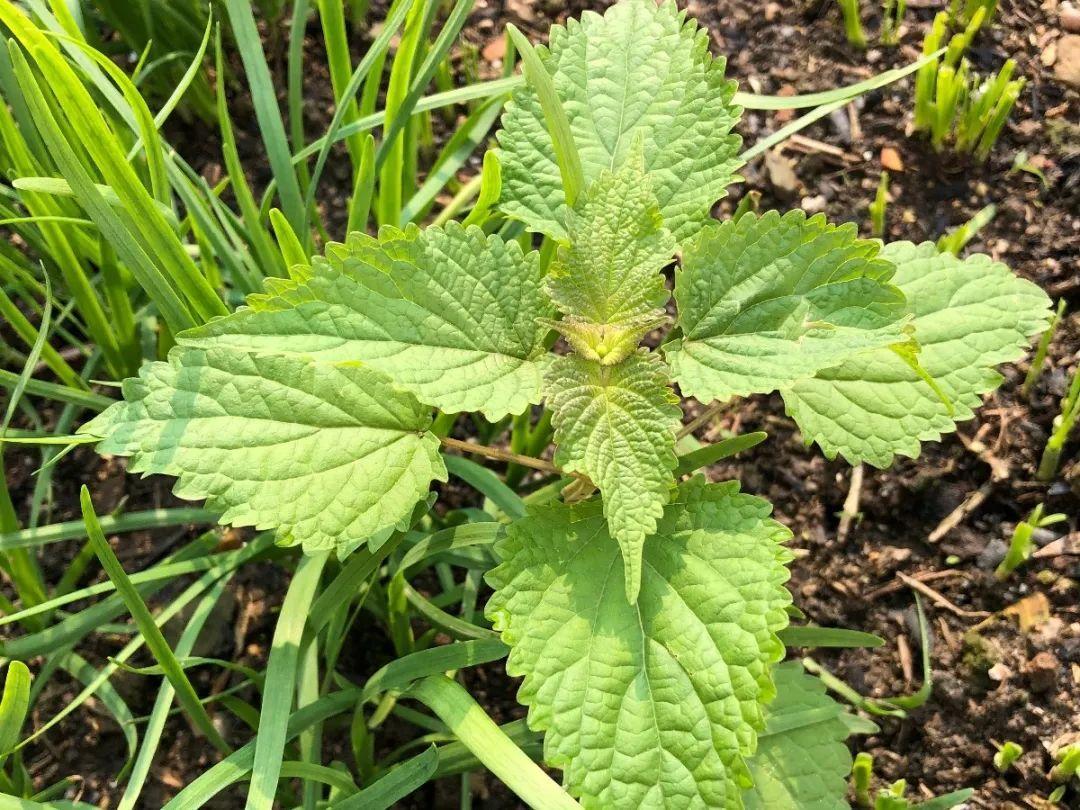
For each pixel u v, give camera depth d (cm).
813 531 42
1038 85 47
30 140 37
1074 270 43
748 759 35
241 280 38
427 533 40
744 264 29
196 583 37
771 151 48
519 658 28
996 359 33
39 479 41
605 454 27
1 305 38
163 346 43
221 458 27
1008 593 40
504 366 29
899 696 39
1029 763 37
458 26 37
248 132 51
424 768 32
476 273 29
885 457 32
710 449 33
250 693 41
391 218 41
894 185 47
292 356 26
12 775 37
